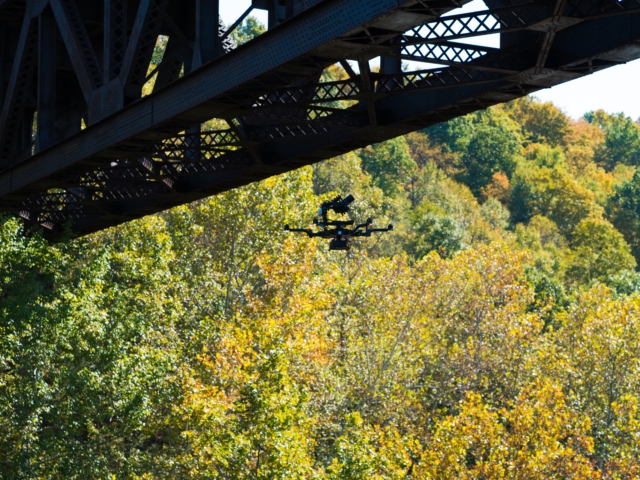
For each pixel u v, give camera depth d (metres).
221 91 12.70
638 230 146.38
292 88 13.41
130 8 17.09
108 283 34.31
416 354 42.50
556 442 32.28
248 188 44.03
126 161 20.27
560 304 75.00
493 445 31.94
